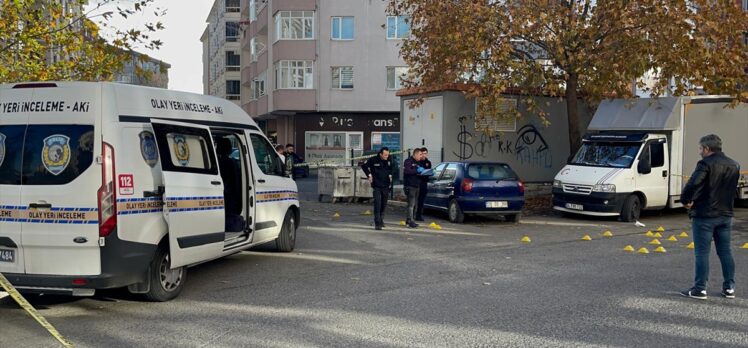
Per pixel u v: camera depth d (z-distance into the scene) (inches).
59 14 406.9
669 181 596.7
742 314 249.8
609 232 485.7
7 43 397.4
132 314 249.0
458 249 411.5
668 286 300.0
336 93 1437.0
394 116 1455.5
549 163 823.1
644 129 606.5
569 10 622.8
